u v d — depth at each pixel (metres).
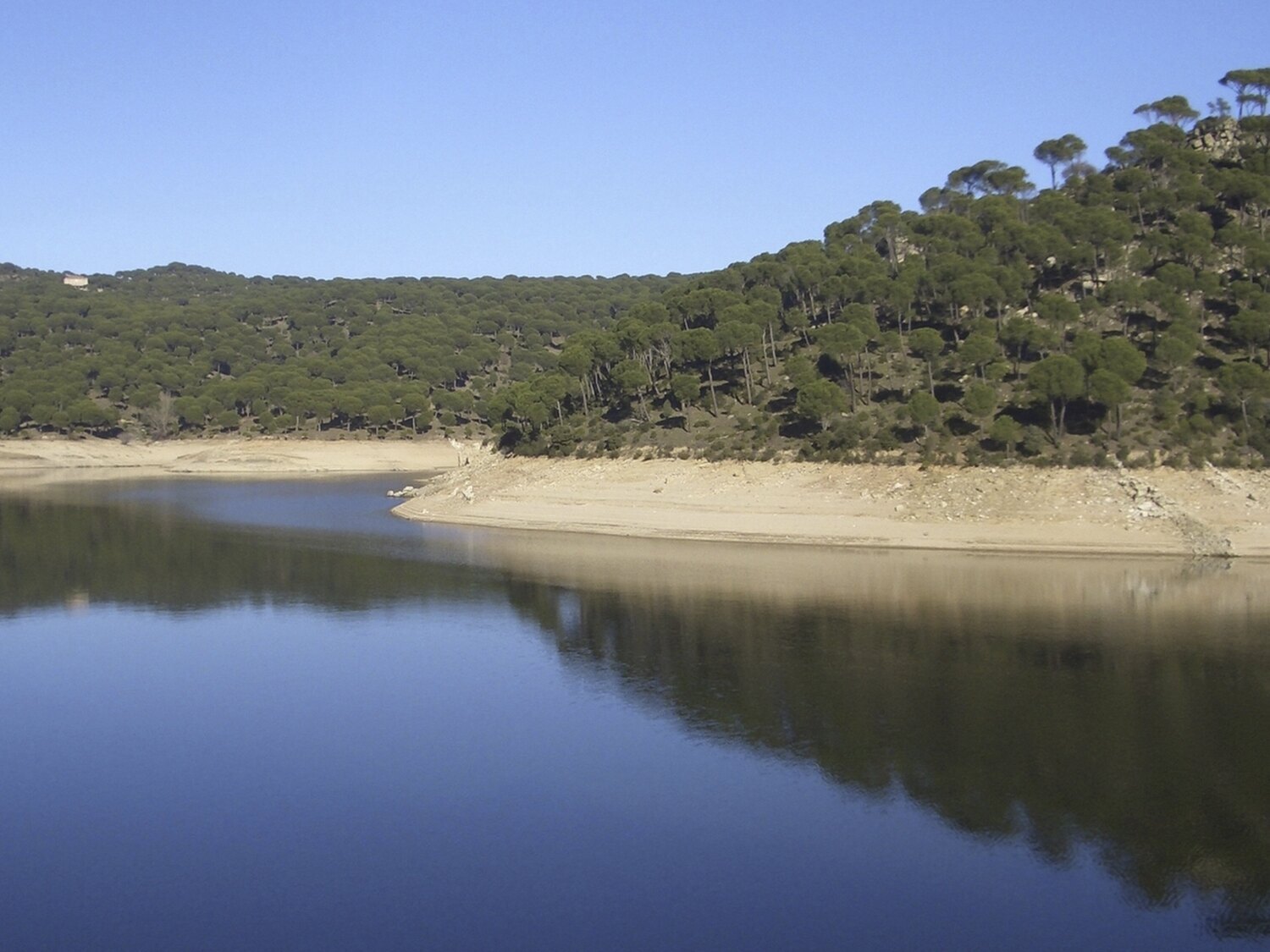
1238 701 48.50
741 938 31.66
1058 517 85.62
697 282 153.12
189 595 77.94
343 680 56.47
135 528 113.31
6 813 40.94
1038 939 31.39
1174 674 52.41
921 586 72.50
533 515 109.31
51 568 89.06
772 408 111.44
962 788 40.69
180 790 42.78
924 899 33.56
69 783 43.75
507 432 138.38
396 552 94.69
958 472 91.88
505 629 65.94
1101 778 41.00
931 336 102.69
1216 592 68.75
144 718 51.22
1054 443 92.06
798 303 137.62
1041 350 105.38
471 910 33.47
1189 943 31.19
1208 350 100.69
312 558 92.50
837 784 41.50
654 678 54.62
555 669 57.06
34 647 64.19
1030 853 36.16
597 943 31.50
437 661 59.56
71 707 53.00
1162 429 91.06
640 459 110.25
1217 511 82.81
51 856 37.41
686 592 73.19
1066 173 152.62
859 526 90.31
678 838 37.75
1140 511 84.12
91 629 68.44
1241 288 104.06
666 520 99.31
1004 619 63.09
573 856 36.69
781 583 74.69
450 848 37.44
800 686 52.31
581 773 43.28
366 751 46.41
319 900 34.19
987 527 86.31
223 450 198.00
